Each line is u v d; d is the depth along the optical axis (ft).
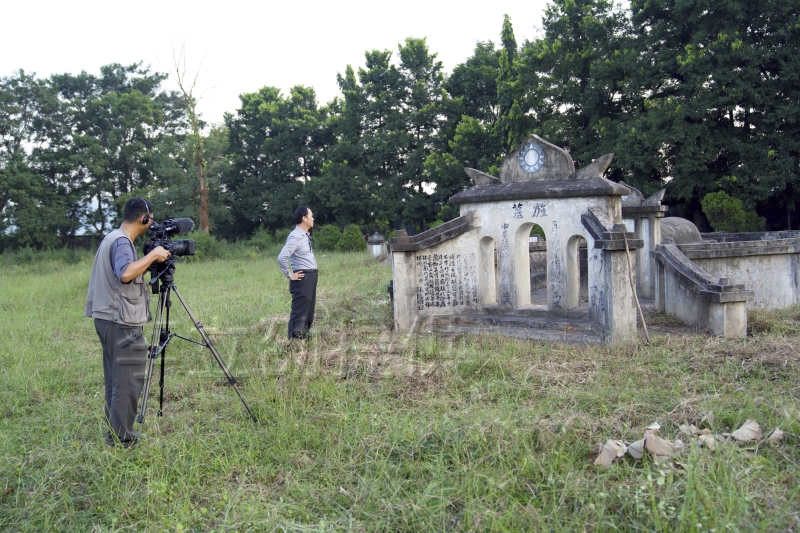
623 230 21.30
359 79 108.58
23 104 108.27
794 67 63.72
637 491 10.51
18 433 15.42
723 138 68.28
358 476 12.27
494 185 26.94
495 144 91.91
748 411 14.07
